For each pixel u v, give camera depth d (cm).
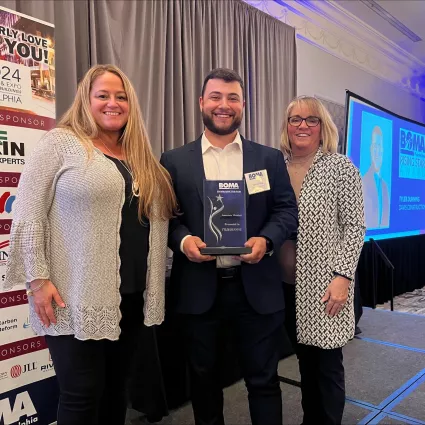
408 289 548
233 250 128
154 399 188
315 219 148
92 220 116
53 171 118
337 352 152
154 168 134
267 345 145
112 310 118
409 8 453
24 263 115
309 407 164
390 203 458
